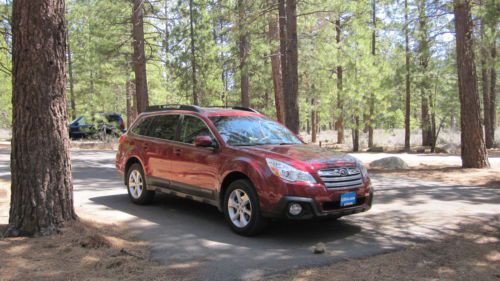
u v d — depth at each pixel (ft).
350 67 71.46
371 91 73.67
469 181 37.37
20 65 17.81
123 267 15.24
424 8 47.73
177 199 28.58
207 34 66.33
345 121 82.84
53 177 18.39
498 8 36.09
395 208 26.11
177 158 23.73
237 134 22.48
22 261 15.42
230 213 20.48
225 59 71.82
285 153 20.03
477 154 44.96
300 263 16.10
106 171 43.37
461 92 45.55
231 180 21.09
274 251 17.61
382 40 77.87
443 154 73.05
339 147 95.76
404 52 67.77
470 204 27.30
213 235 19.99
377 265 15.87
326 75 80.84
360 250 17.75
